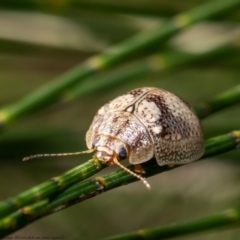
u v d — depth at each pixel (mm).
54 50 106
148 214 117
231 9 98
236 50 102
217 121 109
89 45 110
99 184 76
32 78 120
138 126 81
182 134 81
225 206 114
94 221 116
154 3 102
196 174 123
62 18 110
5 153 105
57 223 114
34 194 74
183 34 127
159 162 81
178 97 84
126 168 78
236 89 88
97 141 80
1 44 103
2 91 118
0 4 100
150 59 102
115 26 111
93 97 125
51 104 96
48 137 106
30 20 113
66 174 75
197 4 103
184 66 106
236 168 119
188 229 82
